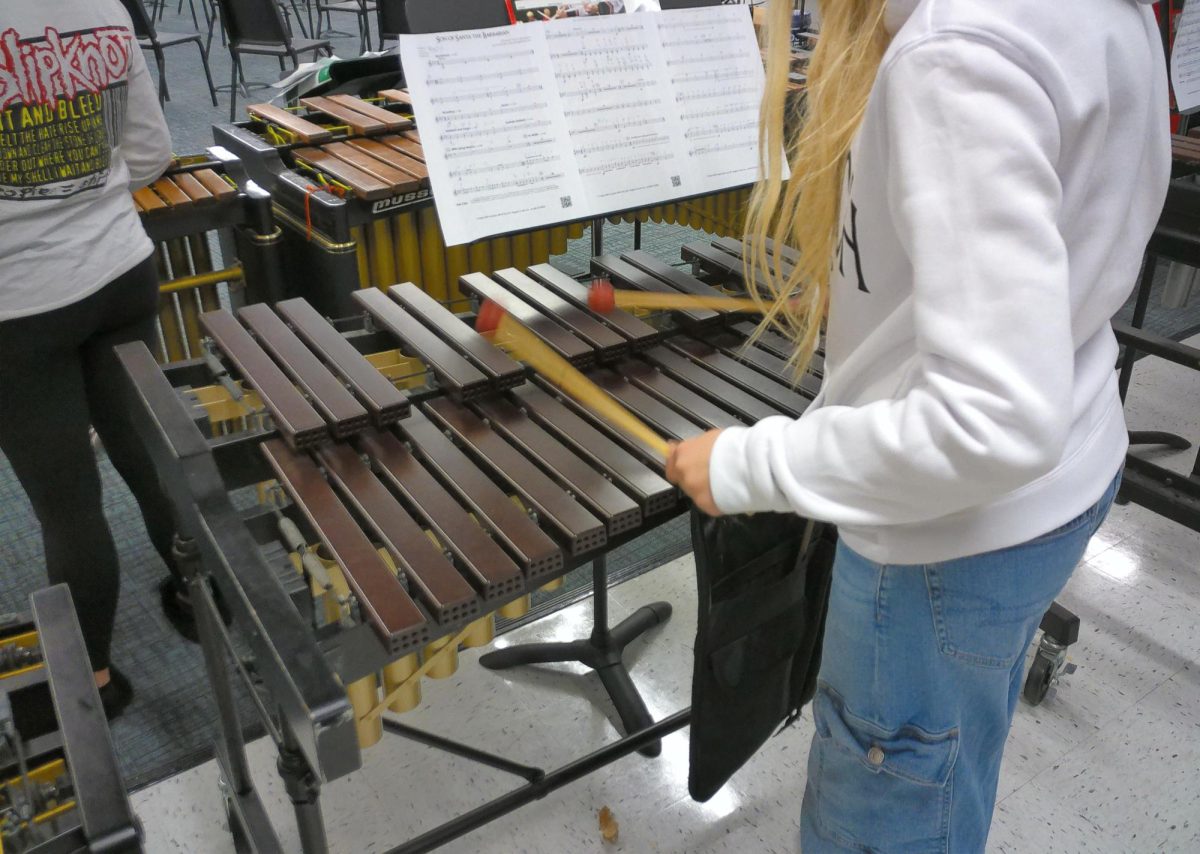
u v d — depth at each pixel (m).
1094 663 2.09
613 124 1.47
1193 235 2.10
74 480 1.76
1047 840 1.70
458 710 1.98
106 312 1.72
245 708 1.95
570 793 1.80
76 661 1.01
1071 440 0.89
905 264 0.84
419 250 2.19
